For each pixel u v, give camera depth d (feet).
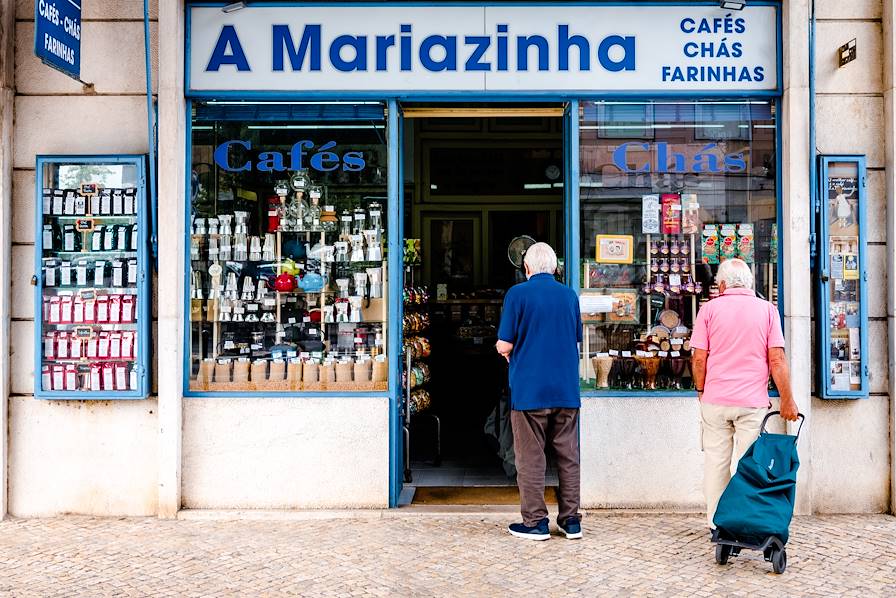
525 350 15.28
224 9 17.17
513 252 24.82
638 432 17.17
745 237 17.70
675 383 17.62
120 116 17.13
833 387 16.84
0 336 16.71
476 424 28.68
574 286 17.71
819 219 16.94
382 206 17.65
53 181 16.94
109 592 12.83
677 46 17.37
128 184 16.93
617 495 17.15
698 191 17.79
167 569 13.85
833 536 15.47
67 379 16.84
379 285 17.63
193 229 17.48
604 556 14.37
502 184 31.71
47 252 16.93
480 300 30.94
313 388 17.47
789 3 16.98
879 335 17.19
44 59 14.85
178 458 16.92
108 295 16.89
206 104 17.56
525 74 17.37
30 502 17.11
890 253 17.02
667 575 13.42
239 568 13.88
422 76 17.35
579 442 17.19
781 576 13.34
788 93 17.04
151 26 17.08
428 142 31.58
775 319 14.56
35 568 13.94
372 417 17.11
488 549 14.79
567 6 17.34
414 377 20.74
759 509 13.23
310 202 17.75
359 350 17.60
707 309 14.90
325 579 13.34
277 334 17.62
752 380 14.49
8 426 17.07
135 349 16.83
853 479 17.11
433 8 17.33
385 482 17.10
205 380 17.42
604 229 17.81
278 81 17.34
